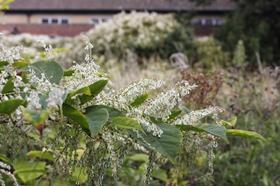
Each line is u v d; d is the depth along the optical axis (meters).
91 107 1.36
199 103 2.97
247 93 4.62
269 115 4.29
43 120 1.17
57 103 1.22
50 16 21.48
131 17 12.30
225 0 19.73
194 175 2.97
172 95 1.45
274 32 14.27
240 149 3.74
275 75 4.83
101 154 1.44
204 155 2.84
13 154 1.57
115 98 1.43
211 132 1.46
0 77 1.41
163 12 20.36
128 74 7.36
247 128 3.99
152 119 1.44
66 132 1.44
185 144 1.64
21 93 1.38
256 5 14.31
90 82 1.42
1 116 1.43
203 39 13.30
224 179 3.49
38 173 2.17
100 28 12.05
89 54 1.53
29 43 9.78
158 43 12.02
